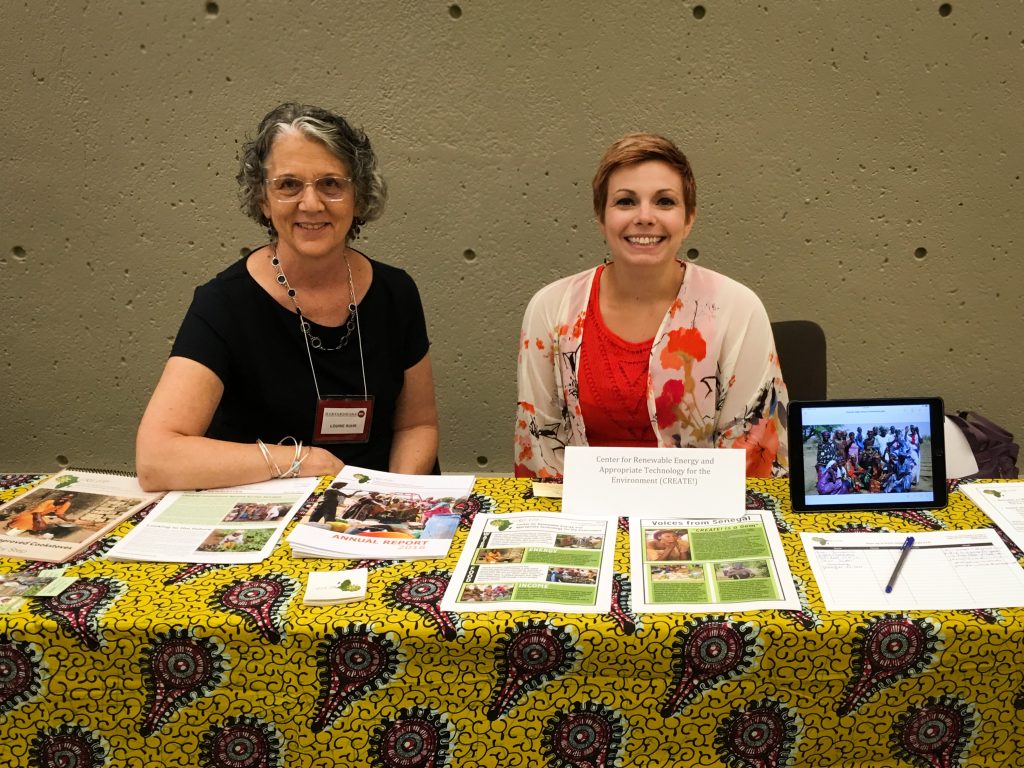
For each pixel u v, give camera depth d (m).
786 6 2.81
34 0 2.88
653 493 1.57
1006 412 3.20
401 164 3.00
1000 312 3.09
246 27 2.89
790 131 2.93
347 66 2.92
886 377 3.17
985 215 2.99
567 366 2.12
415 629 1.23
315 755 1.30
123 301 3.19
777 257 3.05
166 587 1.35
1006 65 2.84
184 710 1.29
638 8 2.83
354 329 2.10
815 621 1.23
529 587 1.32
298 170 1.88
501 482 1.73
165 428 1.79
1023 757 1.29
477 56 2.89
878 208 2.99
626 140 1.98
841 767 1.30
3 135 3.02
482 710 1.27
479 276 3.11
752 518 1.52
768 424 2.07
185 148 3.01
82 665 1.27
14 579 1.37
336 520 1.54
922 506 1.55
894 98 2.88
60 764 1.33
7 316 3.22
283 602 1.30
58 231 3.11
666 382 2.06
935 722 1.27
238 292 2.01
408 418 2.29
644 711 1.27
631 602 1.29
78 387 3.30
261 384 2.05
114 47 2.92
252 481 1.75
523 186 3.01
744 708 1.26
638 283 2.05
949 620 1.22
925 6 2.80
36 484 1.74
